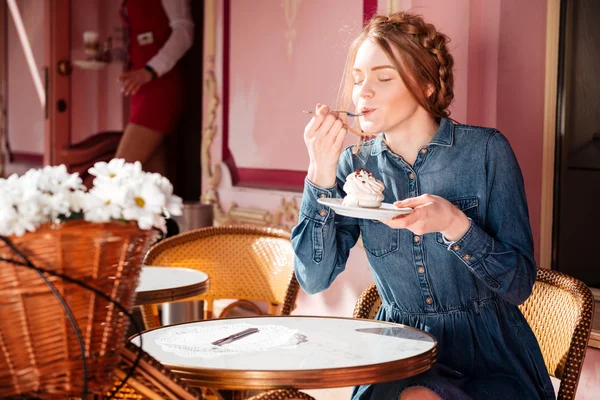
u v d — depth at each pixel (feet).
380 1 10.76
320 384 4.76
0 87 25.55
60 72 18.69
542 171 9.67
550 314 6.67
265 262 9.58
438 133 6.25
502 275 5.81
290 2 12.85
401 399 5.47
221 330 5.94
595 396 8.31
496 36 9.35
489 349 6.07
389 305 6.53
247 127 14.16
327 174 6.27
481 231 5.74
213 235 9.86
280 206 13.12
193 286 8.07
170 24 16.48
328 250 6.35
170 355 5.21
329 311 11.95
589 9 9.62
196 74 19.92
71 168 18.93
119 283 3.84
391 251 6.25
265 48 13.57
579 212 9.79
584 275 9.87
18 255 3.53
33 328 3.60
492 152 6.18
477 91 9.62
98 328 3.78
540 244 9.68
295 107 12.82
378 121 6.13
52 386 3.69
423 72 6.13
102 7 19.15
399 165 6.37
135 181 3.87
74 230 3.61
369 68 6.14
